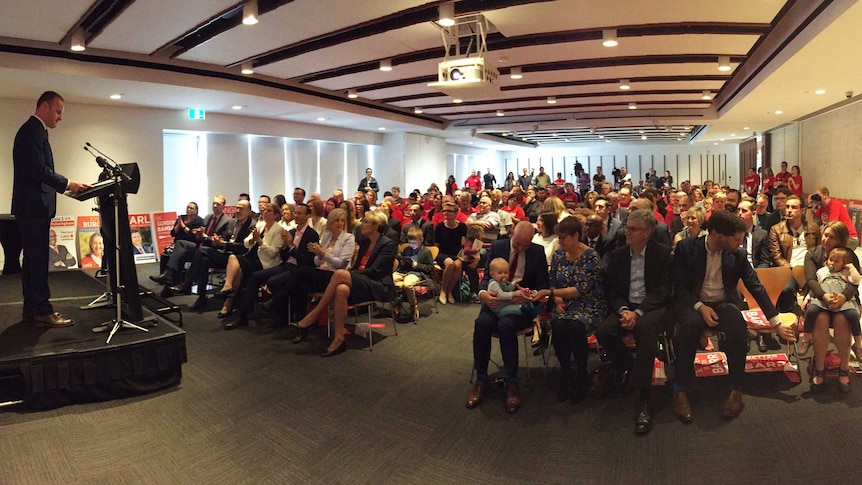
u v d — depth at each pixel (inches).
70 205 300.5
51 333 128.3
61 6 171.3
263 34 209.3
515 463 93.4
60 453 97.4
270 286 177.9
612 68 277.6
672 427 105.5
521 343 166.2
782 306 141.1
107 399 121.1
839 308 116.7
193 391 127.6
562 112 456.8
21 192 126.5
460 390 127.5
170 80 256.2
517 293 119.4
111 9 185.2
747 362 125.5
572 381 128.6
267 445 100.9
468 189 474.0
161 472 91.2
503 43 233.6
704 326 114.1
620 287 122.0
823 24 175.2
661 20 196.4
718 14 188.5
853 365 130.6
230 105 330.3
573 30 209.6
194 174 377.7
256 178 414.6
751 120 469.4
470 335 174.4
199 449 99.3
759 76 279.0
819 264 125.9
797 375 124.0
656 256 119.5
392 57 255.6
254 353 155.9
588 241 163.6
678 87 338.6
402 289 197.2
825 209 260.4
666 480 86.9
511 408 114.0
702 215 153.3
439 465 93.1
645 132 641.0
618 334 117.2
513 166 893.8
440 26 202.7
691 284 117.6
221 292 190.7
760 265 160.7
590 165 858.8
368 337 171.6
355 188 518.9
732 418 107.7
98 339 124.5
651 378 108.6
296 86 323.3
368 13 183.3
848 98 337.7
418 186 556.4
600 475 89.0
